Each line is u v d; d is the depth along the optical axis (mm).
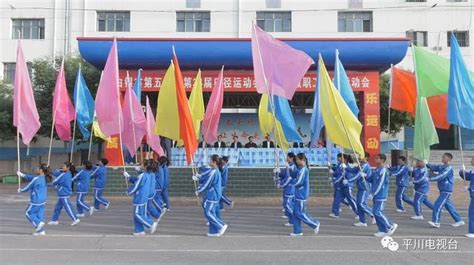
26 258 8000
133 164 19234
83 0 36781
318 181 18734
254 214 14336
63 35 36625
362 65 19516
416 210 13352
